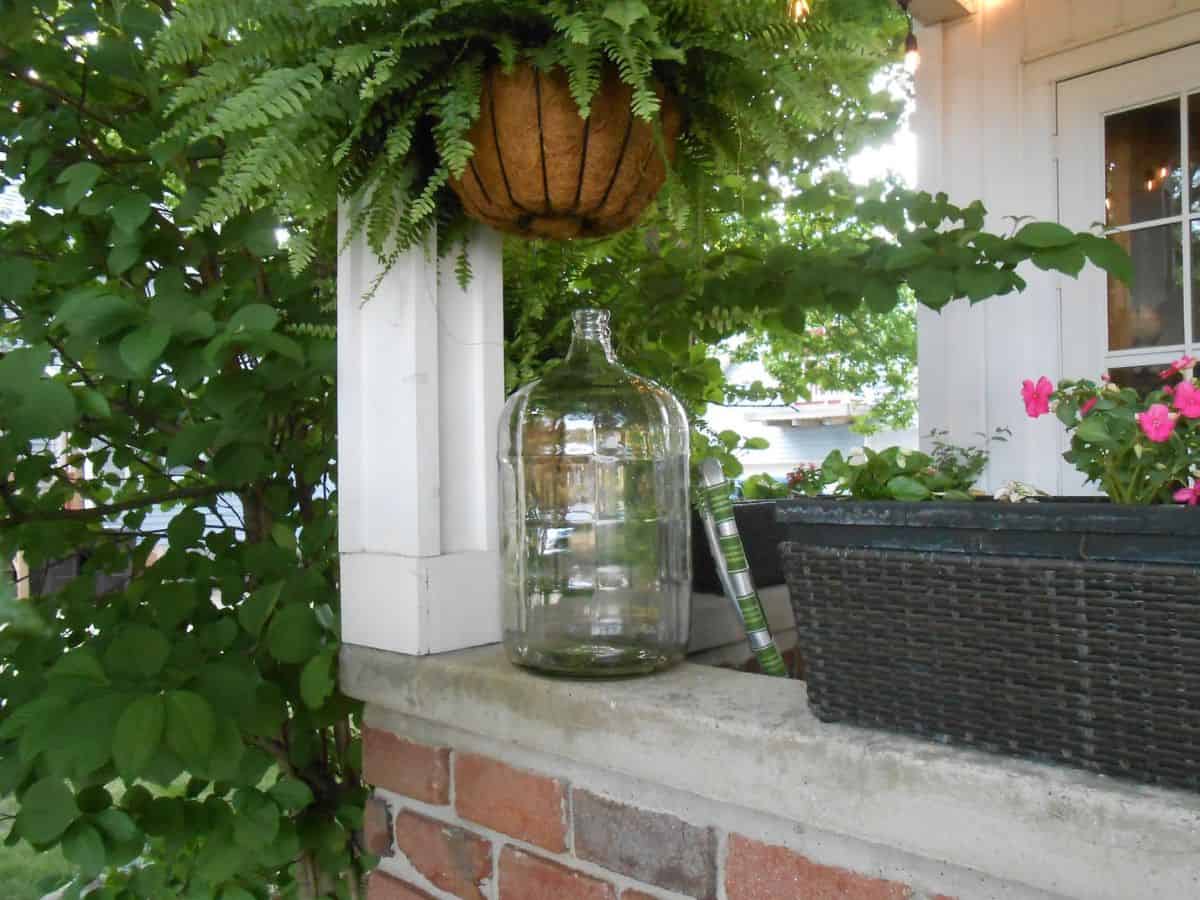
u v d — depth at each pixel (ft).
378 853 3.81
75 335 3.87
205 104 3.11
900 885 2.34
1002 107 7.20
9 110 4.55
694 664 3.30
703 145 3.41
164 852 4.52
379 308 3.73
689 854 2.76
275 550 4.42
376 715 3.85
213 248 4.44
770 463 25.89
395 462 3.66
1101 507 1.91
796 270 4.23
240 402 3.95
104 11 4.65
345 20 2.92
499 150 2.94
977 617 2.13
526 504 3.35
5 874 8.23
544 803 3.16
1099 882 1.89
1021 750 2.11
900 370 18.65
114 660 3.46
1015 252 3.37
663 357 4.98
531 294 4.27
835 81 3.18
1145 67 6.60
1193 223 6.56
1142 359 6.72
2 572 3.32
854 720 2.42
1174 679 1.85
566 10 2.82
